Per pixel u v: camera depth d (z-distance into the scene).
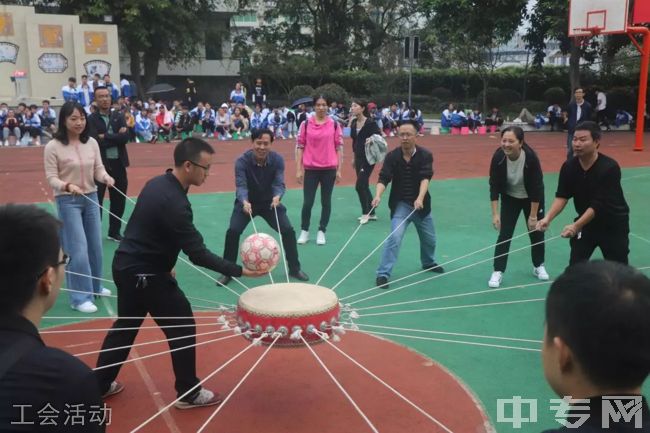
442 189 12.30
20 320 1.82
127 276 3.77
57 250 1.92
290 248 6.67
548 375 1.59
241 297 3.95
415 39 23.45
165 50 35.53
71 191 5.39
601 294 1.43
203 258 3.79
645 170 14.53
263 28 42.38
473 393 4.25
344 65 40.81
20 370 1.73
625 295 1.42
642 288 1.45
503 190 6.43
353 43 42.19
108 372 4.00
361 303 6.00
